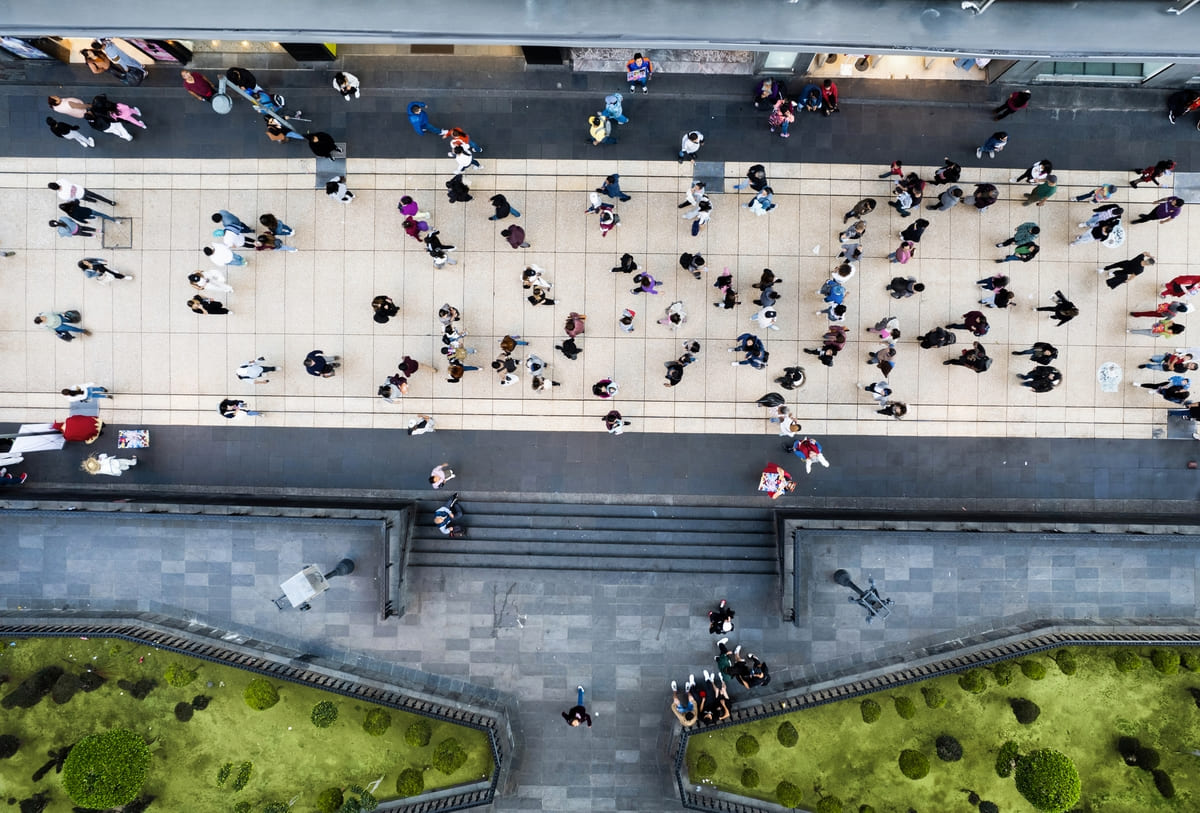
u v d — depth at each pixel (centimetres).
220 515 1720
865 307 1808
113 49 1677
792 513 1805
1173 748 1795
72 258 1816
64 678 1777
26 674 1822
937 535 1762
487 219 1811
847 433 1823
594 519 1845
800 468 1827
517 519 1842
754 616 1827
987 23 1312
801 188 1803
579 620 1839
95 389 1800
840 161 1802
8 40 1677
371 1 1287
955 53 1329
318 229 1811
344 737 1836
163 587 1823
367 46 1791
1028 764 1684
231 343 1825
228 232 1627
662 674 1833
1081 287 1798
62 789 1814
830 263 1811
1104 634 1744
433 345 1825
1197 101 1694
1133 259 1634
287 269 1814
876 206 1802
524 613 1839
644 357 1822
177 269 1816
